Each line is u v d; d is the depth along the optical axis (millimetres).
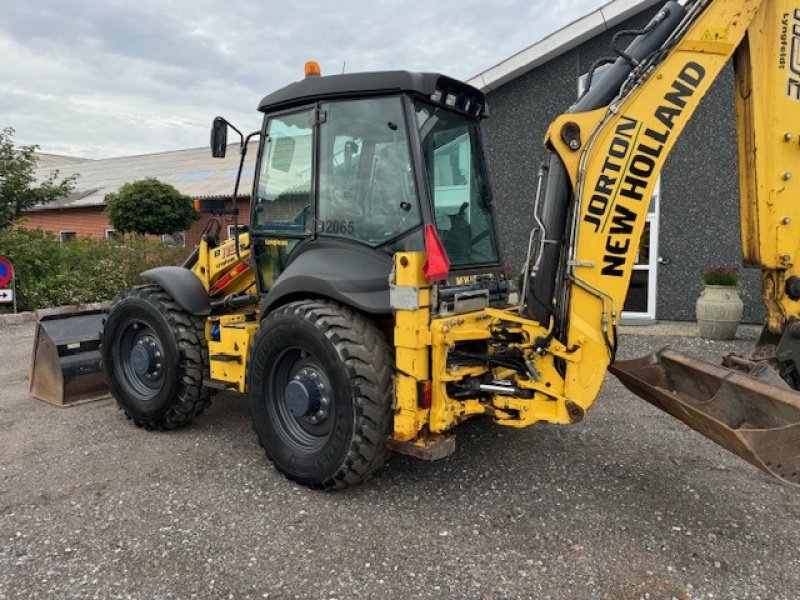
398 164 3602
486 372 3607
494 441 4371
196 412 4641
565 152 3217
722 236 8961
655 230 9281
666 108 3174
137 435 4641
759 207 3223
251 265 4406
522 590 2633
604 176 3188
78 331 5605
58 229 25016
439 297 3404
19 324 10117
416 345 3260
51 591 2666
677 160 9062
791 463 2604
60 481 3807
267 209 4246
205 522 3248
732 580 2678
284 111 4070
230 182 21531
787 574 2717
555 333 3312
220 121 4262
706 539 3010
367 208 3709
